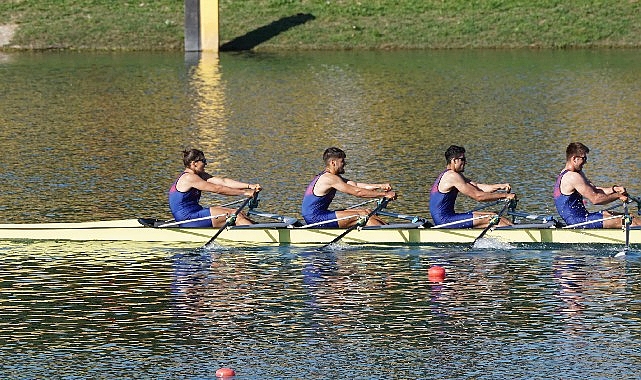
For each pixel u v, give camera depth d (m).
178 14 171.50
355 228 70.62
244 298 59.97
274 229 71.06
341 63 151.88
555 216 76.88
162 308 58.25
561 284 61.91
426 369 50.06
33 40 164.12
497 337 53.81
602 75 140.25
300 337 54.09
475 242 70.12
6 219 76.75
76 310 57.84
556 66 147.50
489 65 149.12
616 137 104.62
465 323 55.88
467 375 49.34
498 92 130.00
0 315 57.06
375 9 172.62
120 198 82.88
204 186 70.88
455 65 149.50
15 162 95.44
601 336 53.78
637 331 54.38
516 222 76.88
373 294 60.53
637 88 130.75
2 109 120.94
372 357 51.50
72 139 105.31
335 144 103.38
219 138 106.06
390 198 70.94
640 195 83.44
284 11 173.50
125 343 53.38
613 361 50.62
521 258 67.31
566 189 69.88
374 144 103.19
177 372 49.91
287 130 109.88
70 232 71.94
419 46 163.62
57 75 142.88
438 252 68.88
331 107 121.88
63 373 49.75
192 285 62.12
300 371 49.97
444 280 63.00
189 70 146.62
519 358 51.16
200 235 71.25
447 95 128.38
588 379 48.72
